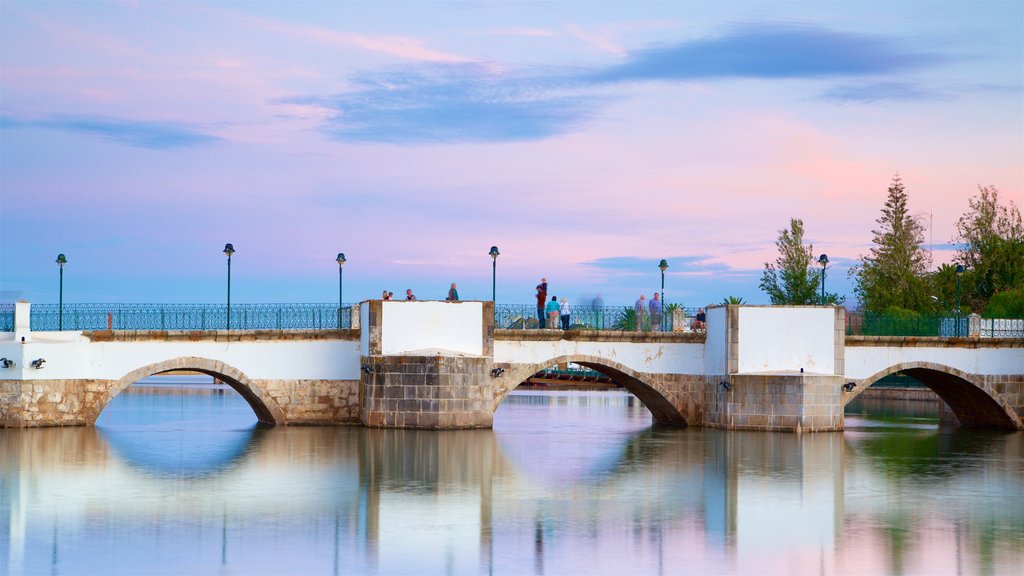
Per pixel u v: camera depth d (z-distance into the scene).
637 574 25.88
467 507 33.38
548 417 67.44
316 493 35.41
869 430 61.31
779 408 56.66
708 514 32.84
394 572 25.84
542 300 58.78
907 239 109.94
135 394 87.88
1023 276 103.06
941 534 30.52
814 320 58.41
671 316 62.38
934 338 62.00
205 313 54.84
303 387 55.94
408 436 51.00
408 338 54.94
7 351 52.44
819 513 33.28
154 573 25.56
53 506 32.91
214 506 33.12
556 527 30.69
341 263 58.28
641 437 53.59
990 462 45.81
